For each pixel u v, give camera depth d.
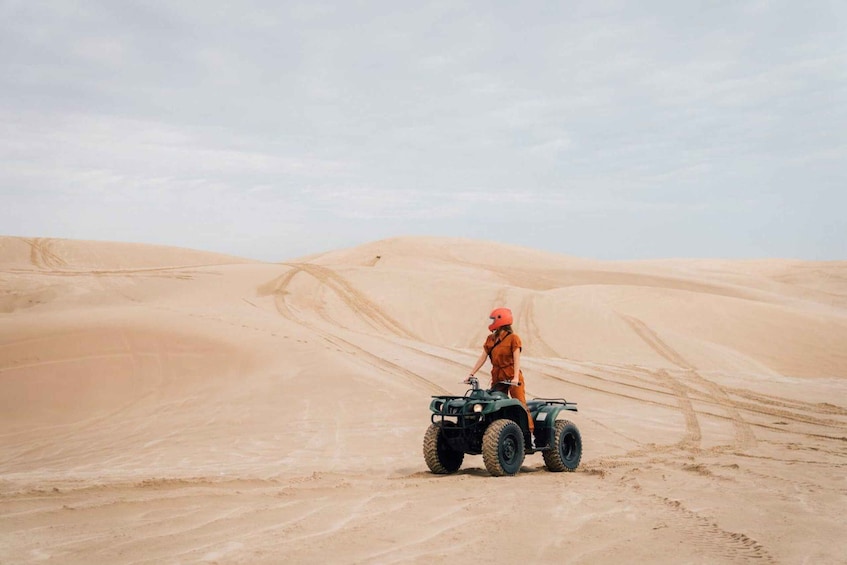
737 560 4.68
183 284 44.09
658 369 27.03
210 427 16.30
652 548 5.00
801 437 14.38
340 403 18.45
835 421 17.03
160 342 24.80
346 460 11.36
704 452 11.87
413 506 6.54
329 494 7.17
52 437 17.31
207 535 5.28
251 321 30.52
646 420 16.59
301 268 50.91
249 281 45.59
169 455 12.67
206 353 24.11
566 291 52.47
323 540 5.18
